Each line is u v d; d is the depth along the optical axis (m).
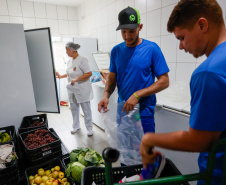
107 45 3.29
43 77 2.38
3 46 1.92
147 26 2.29
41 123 2.10
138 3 2.37
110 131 1.16
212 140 0.50
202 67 0.52
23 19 3.71
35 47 2.27
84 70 2.50
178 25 0.58
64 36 4.27
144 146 0.55
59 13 4.10
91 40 3.47
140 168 1.01
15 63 2.01
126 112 1.18
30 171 1.51
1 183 1.41
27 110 2.17
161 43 2.13
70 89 2.57
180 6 0.56
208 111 0.49
